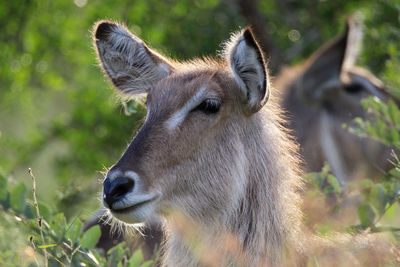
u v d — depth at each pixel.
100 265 8.95
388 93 13.96
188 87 9.36
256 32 18.09
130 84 10.74
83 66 19.22
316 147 14.26
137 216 8.89
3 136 19.42
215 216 9.44
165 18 18.81
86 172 18.11
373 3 17.47
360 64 16.81
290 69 15.32
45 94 20.67
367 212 9.28
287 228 9.34
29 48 19.48
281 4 19.06
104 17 18.86
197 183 9.27
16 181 11.17
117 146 18.27
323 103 14.42
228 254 9.38
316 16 18.69
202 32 18.33
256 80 9.26
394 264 9.21
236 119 9.49
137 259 9.48
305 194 11.09
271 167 9.57
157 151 9.01
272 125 9.91
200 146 9.24
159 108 9.34
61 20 19.53
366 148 13.73
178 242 9.66
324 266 9.17
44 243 8.69
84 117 18.48
